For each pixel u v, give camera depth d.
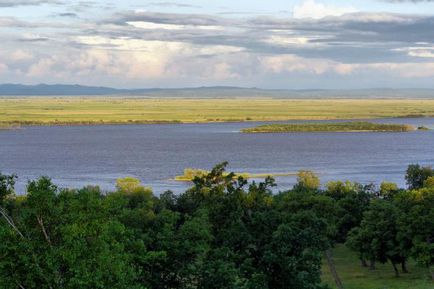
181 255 43.47
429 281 79.81
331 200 104.75
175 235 45.56
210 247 49.88
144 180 195.38
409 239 82.62
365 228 88.81
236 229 49.62
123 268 34.72
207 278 42.66
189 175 195.88
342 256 101.44
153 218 49.28
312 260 47.97
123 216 46.41
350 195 113.94
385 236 85.81
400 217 83.25
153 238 44.50
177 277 44.72
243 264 45.78
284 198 106.06
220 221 58.53
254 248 48.97
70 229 31.58
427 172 153.12
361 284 80.44
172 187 175.88
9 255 31.59
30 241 31.98
